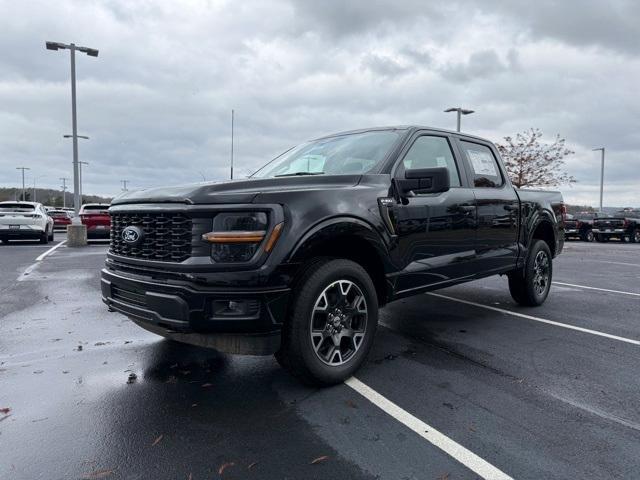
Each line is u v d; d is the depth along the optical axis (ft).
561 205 21.12
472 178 15.85
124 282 11.00
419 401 10.22
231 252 9.70
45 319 17.52
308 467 7.71
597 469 7.64
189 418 9.44
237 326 9.61
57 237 79.20
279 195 10.10
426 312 18.85
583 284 26.96
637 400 10.32
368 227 11.49
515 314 18.51
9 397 10.46
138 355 13.34
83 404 10.10
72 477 7.45
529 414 9.62
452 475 7.47
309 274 10.37
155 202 10.61
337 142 15.06
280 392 10.71
